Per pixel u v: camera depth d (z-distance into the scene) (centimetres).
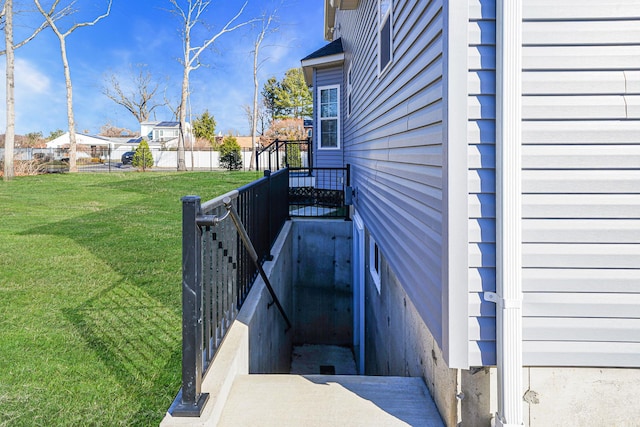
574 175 178
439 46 201
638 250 179
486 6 177
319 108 945
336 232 662
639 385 184
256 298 317
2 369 247
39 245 550
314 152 970
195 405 176
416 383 234
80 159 2756
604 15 176
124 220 742
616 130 177
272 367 391
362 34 595
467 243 180
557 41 176
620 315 181
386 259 389
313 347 648
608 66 176
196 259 179
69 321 314
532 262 180
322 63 898
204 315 218
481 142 179
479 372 184
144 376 242
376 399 213
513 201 176
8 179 1416
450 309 181
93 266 458
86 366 252
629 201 178
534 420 185
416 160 257
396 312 340
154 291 380
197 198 180
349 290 659
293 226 649
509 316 176
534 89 177
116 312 332
